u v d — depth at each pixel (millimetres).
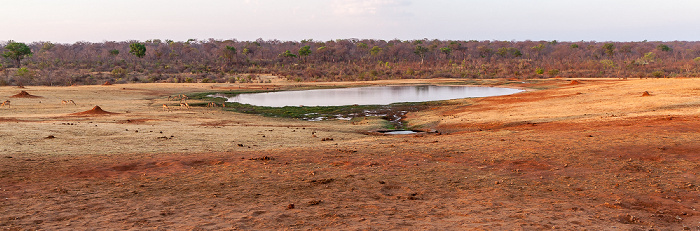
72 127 26328
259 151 19000
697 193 11312
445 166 15164
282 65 188000
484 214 9414
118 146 20109
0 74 126812
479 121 34875
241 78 135000
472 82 115062
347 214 9375
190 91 86125
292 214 9367
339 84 110500
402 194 11375
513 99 55438
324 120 42344
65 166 14844
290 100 71000
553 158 16188
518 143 19906
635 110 34969
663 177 13133
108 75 138875
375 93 85625
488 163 15641
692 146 17312
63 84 117938
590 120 29844
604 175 13555
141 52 178125
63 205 10086
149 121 35250
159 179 13117
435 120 38375
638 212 9719
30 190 11516
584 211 9734
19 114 41062
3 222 8695
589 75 143125
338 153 18078
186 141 22359
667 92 47031
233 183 12578
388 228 8266
